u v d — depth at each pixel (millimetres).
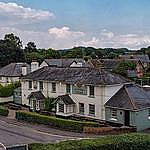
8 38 147750
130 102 44531
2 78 86375
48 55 137500
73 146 24844
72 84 51594
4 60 113875
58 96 52938
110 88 47969
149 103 45781
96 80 48906
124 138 27188
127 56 152750
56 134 41094
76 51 156125
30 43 164500
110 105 46094
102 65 116875
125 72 92312
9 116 53938
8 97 66062
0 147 29812
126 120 44719
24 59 119625
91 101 49344
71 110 51562
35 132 42125
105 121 47250
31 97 58094
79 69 55250
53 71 58781
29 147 24969
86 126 42875
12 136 39375
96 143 25656
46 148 24344
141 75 109000
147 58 147250
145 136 28422
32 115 49125
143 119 44312
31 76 60656
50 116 49188
